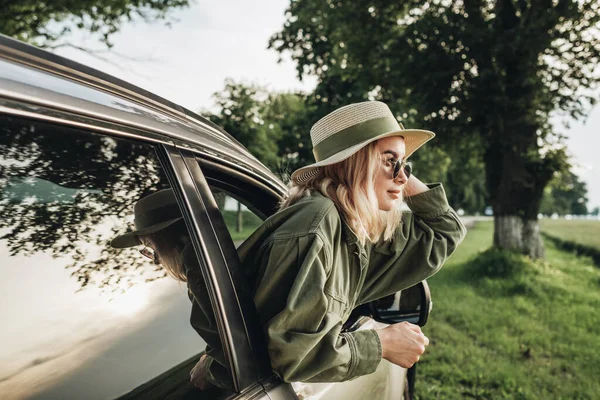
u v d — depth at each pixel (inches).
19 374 27.3
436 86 370.0
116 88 35.7
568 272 389.4
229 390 37.5
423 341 46.1
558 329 229.6
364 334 43.3
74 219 31.0
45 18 278.8
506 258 374.0
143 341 34.4
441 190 62.1
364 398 59.6
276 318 38.9
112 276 33.0
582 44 342.6
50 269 29.6
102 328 31.9
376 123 49.9
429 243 59.5
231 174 47.8
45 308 29.1
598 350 197.9
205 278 37.9
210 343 37.8
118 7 288.5
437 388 153.5
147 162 35.9
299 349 38.6
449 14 373.7
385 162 50.9
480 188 1635.1
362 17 406.6
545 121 382.6
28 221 28.7
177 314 37.0
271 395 40.2
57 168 29.9
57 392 28.8
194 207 38.8
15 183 28.1
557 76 358.6
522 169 402.3
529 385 160.2
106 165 32.8
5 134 27.3
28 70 29.2
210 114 592.1
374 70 422.3
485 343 203.9
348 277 46.9
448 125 383.2
